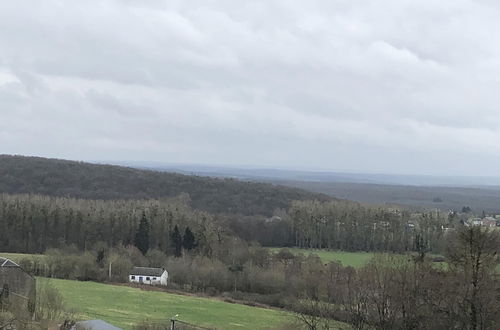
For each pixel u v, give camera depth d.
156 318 69.69
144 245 119.75
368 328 38.06
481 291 36.31
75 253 106.94
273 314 78.19
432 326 36.59
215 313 77.31
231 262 108.62
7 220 118.94
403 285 37.50
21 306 50.88
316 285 71.50
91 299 80.81
